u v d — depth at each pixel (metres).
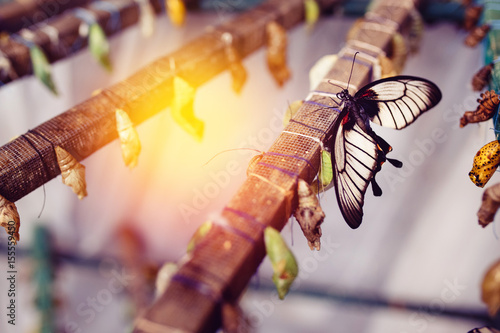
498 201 0.50
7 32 0.73
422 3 0.75
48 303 0.80
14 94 0.89
